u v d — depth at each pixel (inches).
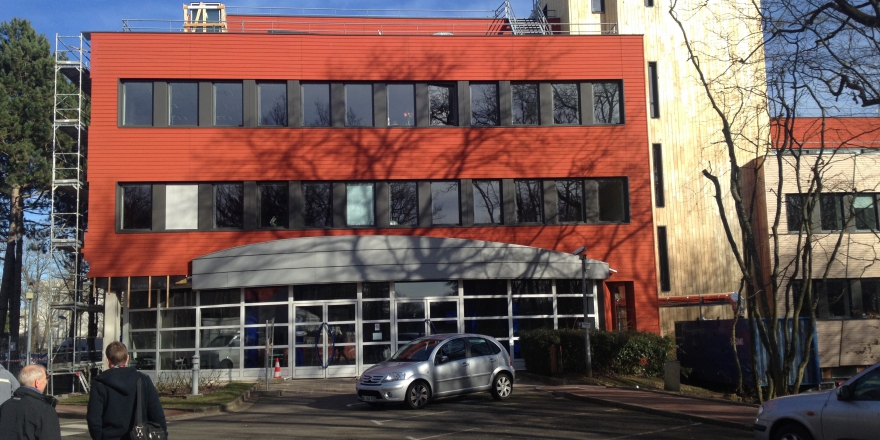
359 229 994.1
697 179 1163.3
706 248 1155.9
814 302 711.1
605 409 613.0
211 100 993.5
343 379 908.6
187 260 964.0
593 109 1050.7
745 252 741.3
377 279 924.0
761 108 716.0
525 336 895.7
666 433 486.3
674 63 1178.6
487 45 1040.2
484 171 1019.9
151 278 953.5
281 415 614.2
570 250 1016.9
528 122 1042.7
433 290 958.4
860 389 350.0
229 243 971.9
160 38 988.6
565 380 794.2
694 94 1174.3
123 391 245.0
